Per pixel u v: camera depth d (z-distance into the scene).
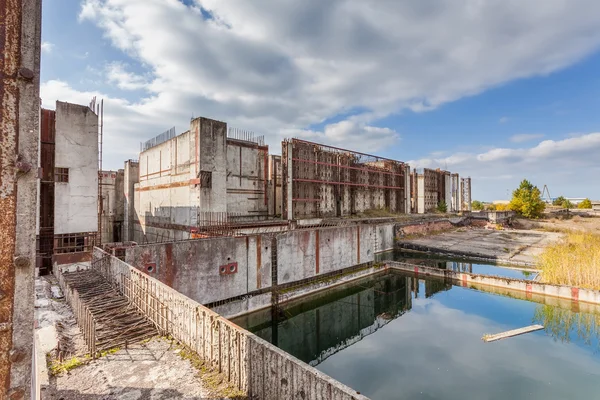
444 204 50.97
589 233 33.81
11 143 2.35
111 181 30.28
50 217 13.50
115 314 7.86
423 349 12.61
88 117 13.99
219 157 19.64
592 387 9.68
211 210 19.03
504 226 46.34
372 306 18.77
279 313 16.89
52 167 13.59
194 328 6.44
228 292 15.22
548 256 20.91
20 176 2.40
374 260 24.77
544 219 52.59
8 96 2.34
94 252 12.56
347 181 33.91
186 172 19.73
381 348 12.88
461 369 10.95
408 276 23.19
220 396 5.16
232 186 23.22
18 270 2.39
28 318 2.43
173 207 21.19
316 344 14.77
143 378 5.54
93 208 14.06
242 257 15.80
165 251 13.08
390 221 34.97
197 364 6.03
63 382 5.36
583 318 14.99
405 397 9.48
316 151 29.81
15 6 2.39
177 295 6.94
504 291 18.69
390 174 41.34
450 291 20.00
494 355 11.84
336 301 19.25
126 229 28.58
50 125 13.63
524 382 10.02
